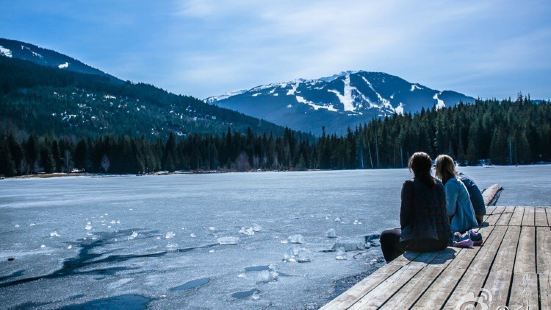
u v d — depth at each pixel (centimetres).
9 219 2173
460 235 866
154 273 995
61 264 1113
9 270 1055
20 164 13612
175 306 764
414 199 772
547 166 10356
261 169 16338
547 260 720
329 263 1048
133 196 3738
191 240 1406
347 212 2033
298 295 803
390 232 937
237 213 2130
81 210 2558
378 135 14588
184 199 3194
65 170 14875
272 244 1298
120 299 812
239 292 833
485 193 2081
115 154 15250
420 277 619
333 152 14975
